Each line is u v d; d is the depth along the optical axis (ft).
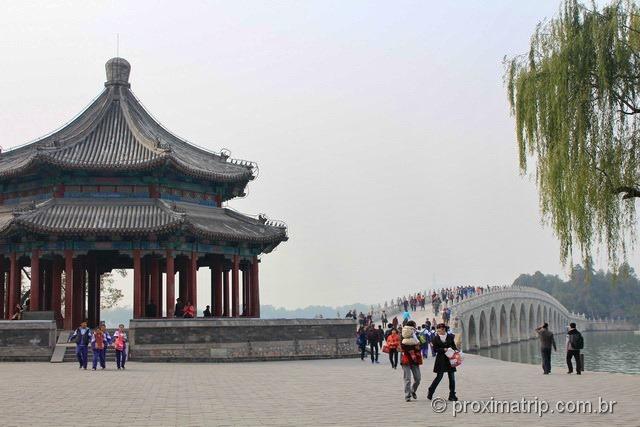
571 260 124.06
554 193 123.85
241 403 97.30
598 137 121.29
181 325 181.47
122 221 205.87
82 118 237.86
